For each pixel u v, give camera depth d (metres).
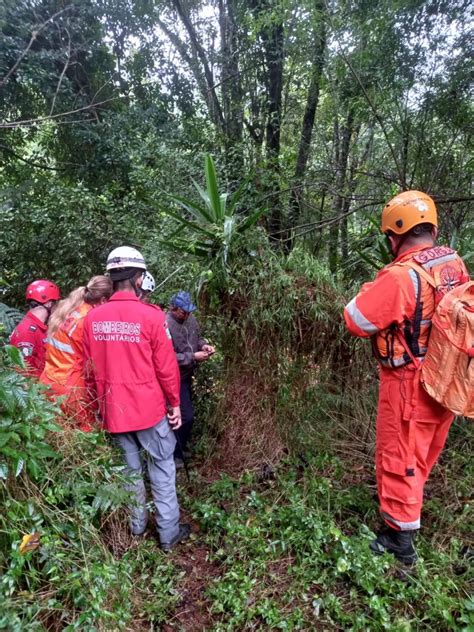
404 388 1.84
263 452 2.72
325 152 6.88
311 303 2.55
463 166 4.73
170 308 2.87
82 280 4.48
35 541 1.46
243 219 2.71
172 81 7.56
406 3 4.27
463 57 4.32
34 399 1.66
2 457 1.56
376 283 1.86
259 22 5.50
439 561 1.90
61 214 4.40
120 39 7.23
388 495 1.93
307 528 2.08
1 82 5.59
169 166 5.10
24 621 1.29
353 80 5.03
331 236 5.55
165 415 2.11
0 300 4.69
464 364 1.69
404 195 1.94
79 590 1.44
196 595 1.92
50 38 6.20
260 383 2.73
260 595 1.83
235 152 5.85
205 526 2.30
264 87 6.95
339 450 2.71
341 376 2.75
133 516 2.11
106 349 1.96
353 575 1.85
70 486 1.72
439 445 2.01
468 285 1.73
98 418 2.10
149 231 4.57
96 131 6.48
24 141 7.16
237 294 2.63
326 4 4.71
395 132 5.10
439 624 1.65
